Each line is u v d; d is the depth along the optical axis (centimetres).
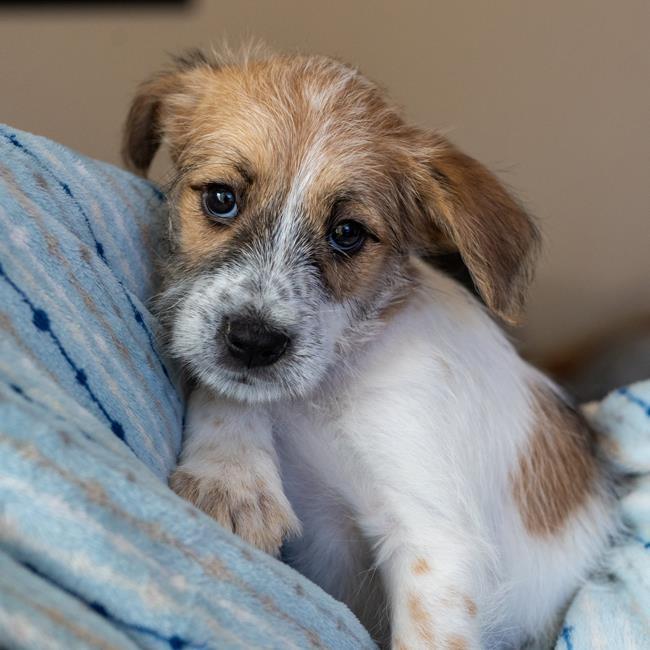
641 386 55
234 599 36
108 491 35
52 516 33
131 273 45
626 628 46
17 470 33
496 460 47
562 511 50
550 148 75
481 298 50
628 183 76
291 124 46
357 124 47
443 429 46
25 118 67
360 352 46
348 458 46
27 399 35
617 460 53
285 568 39
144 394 41
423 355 47
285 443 47
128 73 68
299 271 45
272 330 43
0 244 38
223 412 45
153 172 56
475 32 72
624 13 72
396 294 47
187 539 36
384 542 45
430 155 48
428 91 73
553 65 73
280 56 51
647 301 78
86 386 38
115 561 34
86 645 32
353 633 40
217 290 44
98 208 44
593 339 76
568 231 77
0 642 31
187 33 68
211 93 48
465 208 47
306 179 45
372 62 71
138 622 34
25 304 37
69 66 67
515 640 49
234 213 45
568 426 51
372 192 46
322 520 48
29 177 41
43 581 33
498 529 48
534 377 52
